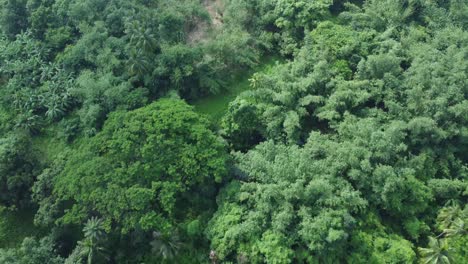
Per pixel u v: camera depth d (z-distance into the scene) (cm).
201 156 4900
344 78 6072
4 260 4394
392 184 4747
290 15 6781
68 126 5884
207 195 5159
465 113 5434
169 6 6906
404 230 5028
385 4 7006
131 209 4600
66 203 4956
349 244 4597
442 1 7331
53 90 6219
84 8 6625
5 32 7006
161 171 4844
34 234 5241
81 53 6338
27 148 5369
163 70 6019
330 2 7006
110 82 5978
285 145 5456
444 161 5388
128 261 4900
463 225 4662
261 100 5806
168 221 4734
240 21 6894
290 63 6250
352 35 6506
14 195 5191
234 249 4588
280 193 4644
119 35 6706
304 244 4506
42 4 6969
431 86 5728
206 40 6756
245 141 5753
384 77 5900
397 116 5628
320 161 4984
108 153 4941
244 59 6544
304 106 5769
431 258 4447
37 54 6612
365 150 5000
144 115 5125
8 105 6212
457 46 6475
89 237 4559
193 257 4878
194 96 6334
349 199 4641
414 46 6384
